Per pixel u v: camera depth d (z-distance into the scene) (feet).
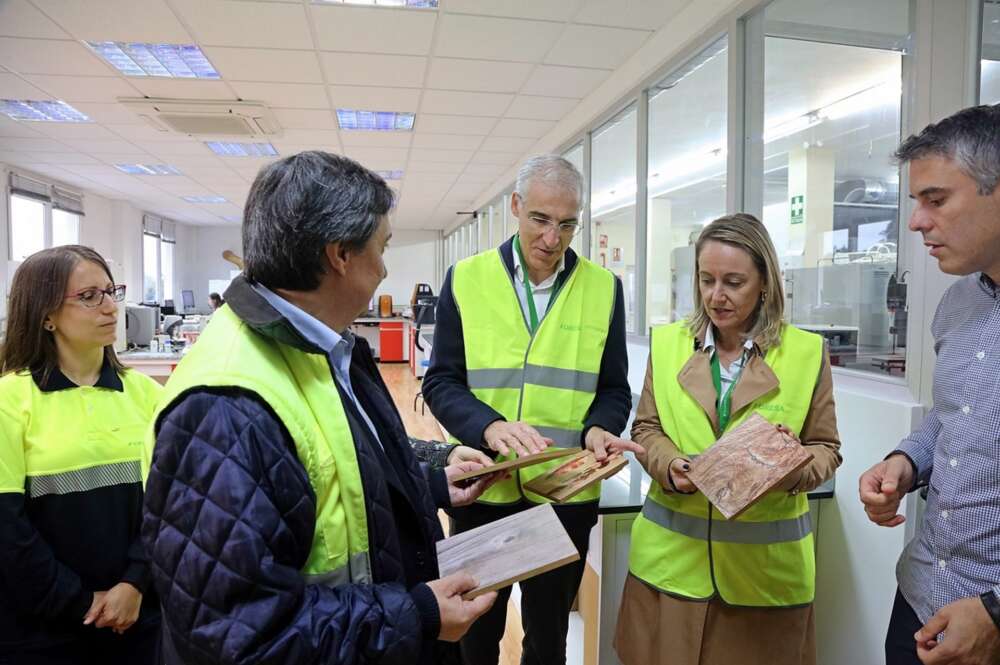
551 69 12.78
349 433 2.28
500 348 4.50
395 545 2.38
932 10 5.41
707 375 4.24
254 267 2.24
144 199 30.42
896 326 5.97
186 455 1.90
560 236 4.20
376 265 2.37
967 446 3.02
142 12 10.09
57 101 14.84
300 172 2.19
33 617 3.73
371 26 10.66
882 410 5.28
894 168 6.33
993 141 2.68
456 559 2.91
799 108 9.53
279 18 10.34
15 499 3.67
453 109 15.52
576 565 4.51
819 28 8.11
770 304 4.16
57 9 9.99
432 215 36.55
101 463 4.07
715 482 3.61
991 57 5.20
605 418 4.50
